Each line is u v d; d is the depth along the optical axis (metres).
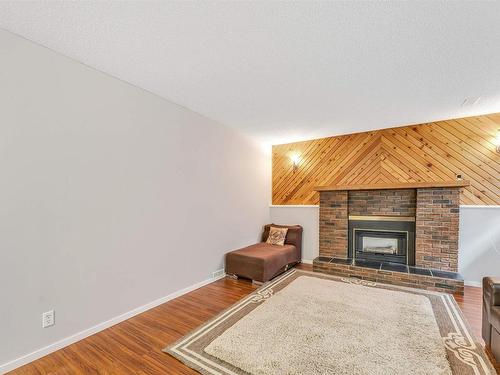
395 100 3.04
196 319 2.52
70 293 2.12
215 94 2.91
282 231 4.62
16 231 1.83
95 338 2.19
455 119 3.68
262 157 5.10
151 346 2.07
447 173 3.70
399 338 2.10
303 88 2.74
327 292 3.14
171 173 3.09
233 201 4.22
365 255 4.17
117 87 2.52
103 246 2.37
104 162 2.40
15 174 1.83
